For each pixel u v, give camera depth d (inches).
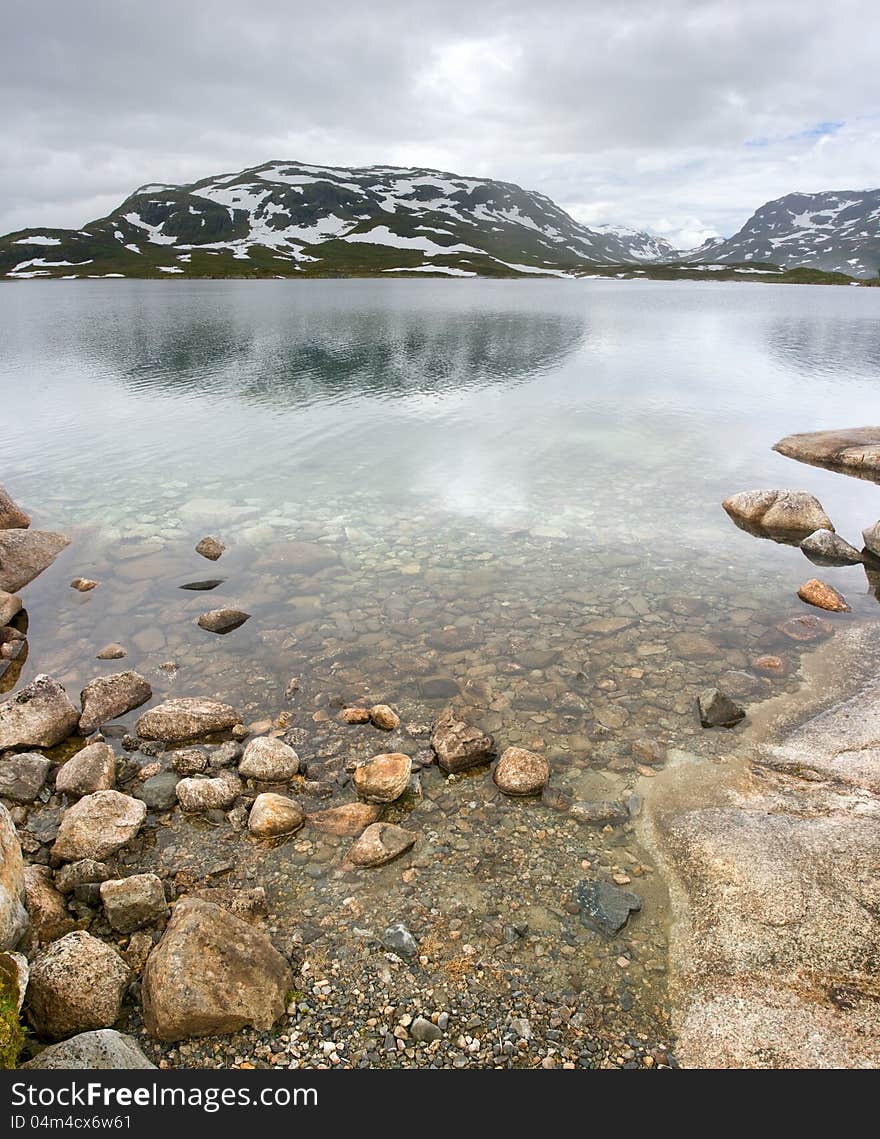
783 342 2321.6
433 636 523.2
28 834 338.0
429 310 3489.2
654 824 338.0
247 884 306.5
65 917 287.6
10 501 742.5
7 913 257.8
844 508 800.9
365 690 454.6
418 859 317.7
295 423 1218.6
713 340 2380.7
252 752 377.1
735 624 536.1
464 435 1132.5
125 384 1579.7
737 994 250.8
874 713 412.8
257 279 7175.2
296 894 300.4
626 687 453.7
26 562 642.8
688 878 304.8
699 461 987.3
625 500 829.2
